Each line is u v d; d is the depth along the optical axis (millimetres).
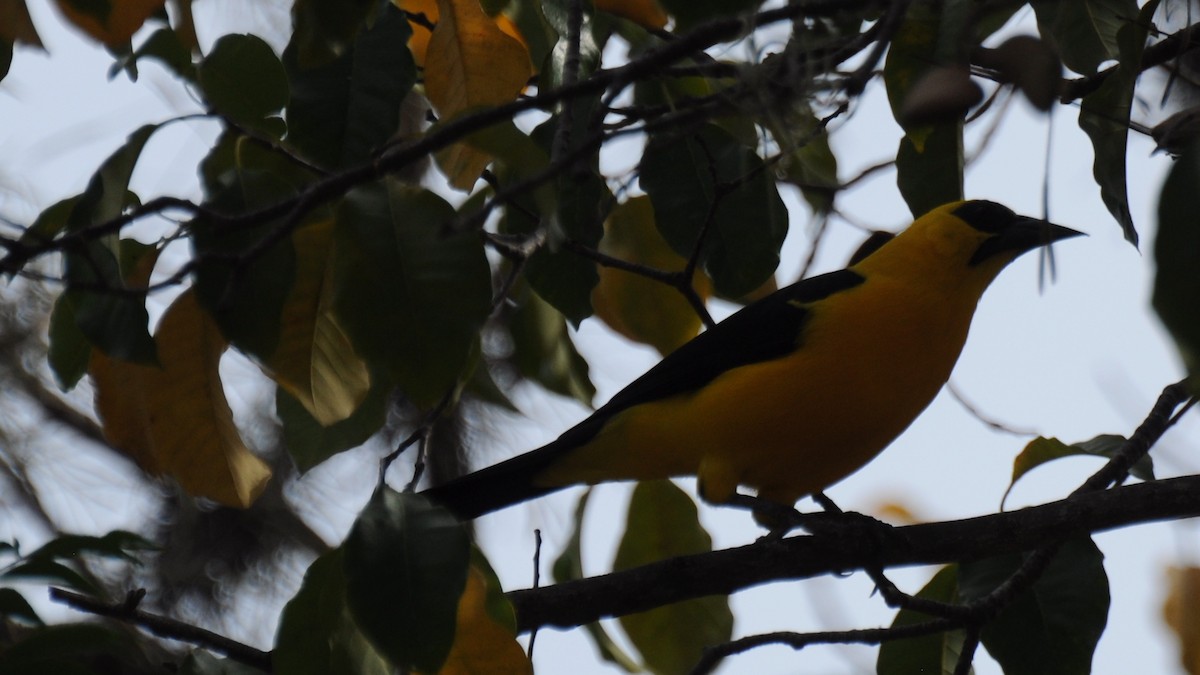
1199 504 8000
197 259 5570
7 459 13859
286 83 7672
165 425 7480
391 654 5672
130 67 7613
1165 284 3521
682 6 5832
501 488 10242
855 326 9328
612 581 8461
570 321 8562
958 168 8391
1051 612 8094
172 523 13883
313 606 6242
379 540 5801
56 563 6312
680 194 8430
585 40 7777
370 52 6988
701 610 9641
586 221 8266
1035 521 8234
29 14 6719
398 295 5922
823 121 6688
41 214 7418
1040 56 4441
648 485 10008
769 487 9789
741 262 8477
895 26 5141
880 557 8523
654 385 9859
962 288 9633
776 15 5500
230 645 6914
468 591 6391
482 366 10383
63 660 6406
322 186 5648
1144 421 8516
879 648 8609
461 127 5656
